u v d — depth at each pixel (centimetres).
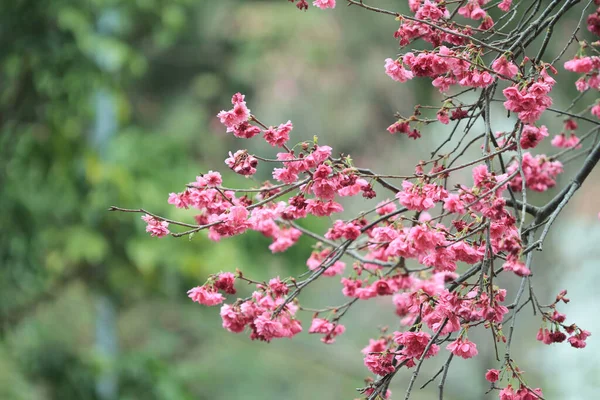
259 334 345
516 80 315
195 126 1221
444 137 1180
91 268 832
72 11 754
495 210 299
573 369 1116
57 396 777
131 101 1245
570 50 855
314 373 1127
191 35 1248
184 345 1139
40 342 795
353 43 1257
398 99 1241
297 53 1243
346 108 1243
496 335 300
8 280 766
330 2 333
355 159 1259
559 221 1243
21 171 775
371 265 419
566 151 415
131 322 1120
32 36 748
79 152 786
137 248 782
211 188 332
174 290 857
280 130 320
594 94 901
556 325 314
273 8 1273
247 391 1078
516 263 285
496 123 1038
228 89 1268
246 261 829
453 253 301
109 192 789
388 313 1226
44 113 778
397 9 1230
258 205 329
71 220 795
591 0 333
